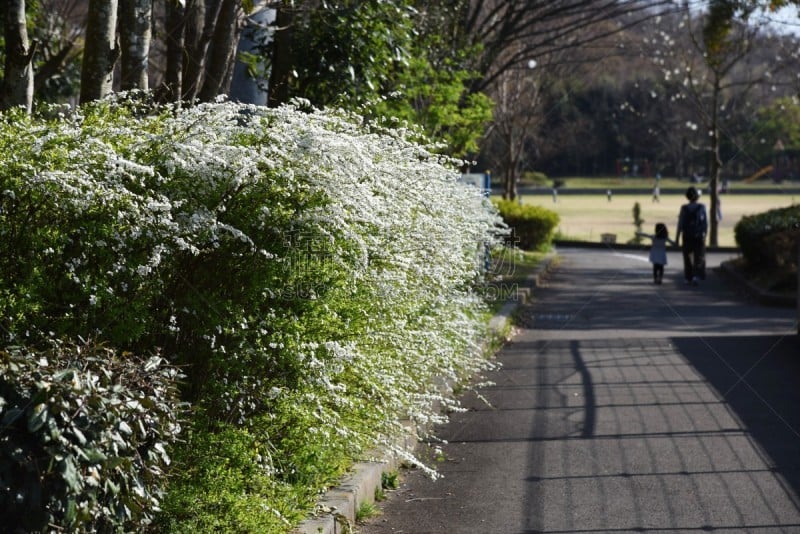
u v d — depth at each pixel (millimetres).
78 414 4059
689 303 22953
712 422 10055
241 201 6348
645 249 46312
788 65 48344
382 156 8344
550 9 31062
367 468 7445
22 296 5074
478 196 13945
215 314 5977
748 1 30625
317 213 6488
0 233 5172
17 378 4008
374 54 14422
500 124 46875
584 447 9055
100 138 5805
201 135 6262
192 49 12891
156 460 4582
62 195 5242
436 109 18938
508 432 9680
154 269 5699
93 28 8594
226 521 5621
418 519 7008
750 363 13797
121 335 5523
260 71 15367
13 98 8375
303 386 6555
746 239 27984
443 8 21500
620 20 44188
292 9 13703
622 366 13664
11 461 3889
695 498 7453
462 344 10820
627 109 90188
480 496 7559
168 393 4570
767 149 92562
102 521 4418
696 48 45812
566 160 111750
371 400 7535
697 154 105062
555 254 40250
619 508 7215
